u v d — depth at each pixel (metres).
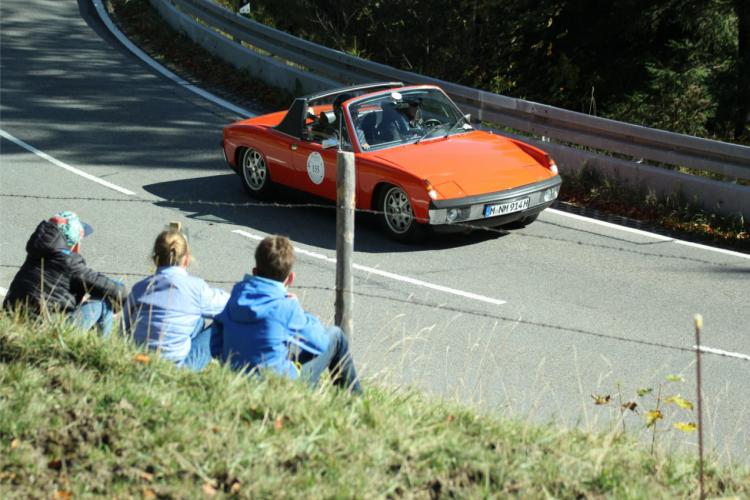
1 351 8.82
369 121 17.70
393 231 16.97
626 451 8.16
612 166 19.72
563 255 16.22
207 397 8.03
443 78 32.12
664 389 11.23
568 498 6.97
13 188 20.36
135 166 22.20
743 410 10.70
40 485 6.67
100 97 28.80
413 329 13.02
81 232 11.18
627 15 32.91
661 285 14.77
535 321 13.33
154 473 6.84
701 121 30.39
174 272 9.77
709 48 32.44
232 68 31.70
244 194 20.20
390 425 7.83
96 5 43.09
